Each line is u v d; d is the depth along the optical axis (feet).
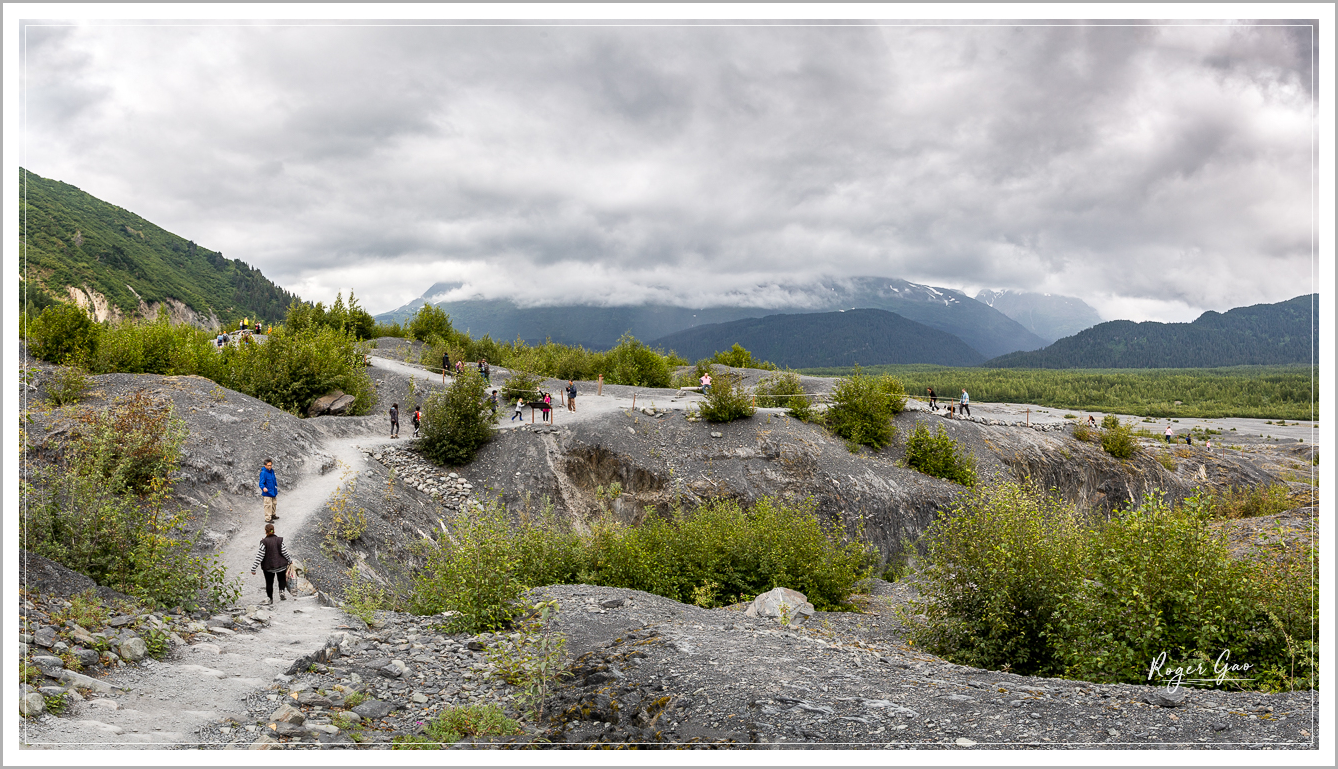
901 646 37.91
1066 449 128.36
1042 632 29.94
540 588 42.19
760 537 56.39
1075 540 31.30
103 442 43.01
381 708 23.27
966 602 33.22
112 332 90.17
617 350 175.11
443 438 93.91
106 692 21.27
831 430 114.42
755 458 101.30
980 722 20.07
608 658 27.17
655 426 106.01
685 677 24.47
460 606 34.47
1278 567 27.09
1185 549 26.48
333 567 50.24
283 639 30.32
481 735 21.13
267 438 70.79
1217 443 202.69
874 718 20.53
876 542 95.61
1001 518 32.40
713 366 189.78
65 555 30.48
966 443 118.52
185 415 68.08
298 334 113.60
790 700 21.94
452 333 185.16
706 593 50.55
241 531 52.70
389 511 67.97
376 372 124.98
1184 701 21.20
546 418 105.40
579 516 90.02
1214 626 24.90
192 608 32.40
